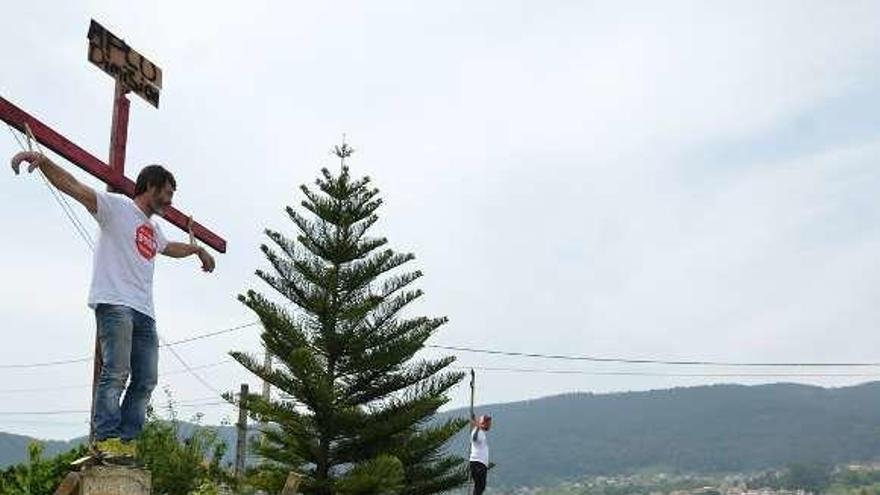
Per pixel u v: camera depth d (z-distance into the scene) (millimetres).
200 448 18641
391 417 20016
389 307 20609
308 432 19594
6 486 11750
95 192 4941
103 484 4562
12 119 7293
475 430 17359
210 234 8102
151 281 5230
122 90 8984
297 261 20500
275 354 20203
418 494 20578
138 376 5113
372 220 21328
